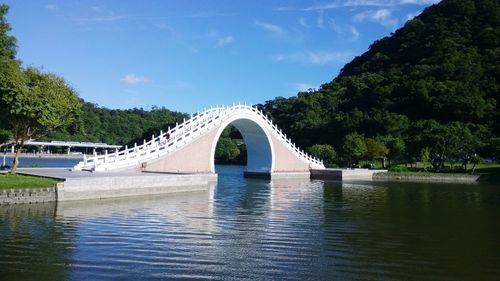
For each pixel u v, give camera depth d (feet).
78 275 42.42
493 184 202.80
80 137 438.40
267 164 216.13
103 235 59.77
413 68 438.81
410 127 319.88
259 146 218.18
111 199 96.32
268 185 168.35
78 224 66.59
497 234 68.59
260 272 45.27
